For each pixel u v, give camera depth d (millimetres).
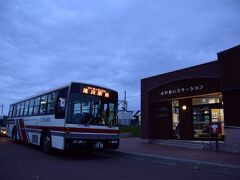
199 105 17953
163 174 9117
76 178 8078
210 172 9758
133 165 10977
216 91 15789
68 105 12016
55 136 12781
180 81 18438
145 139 20750
